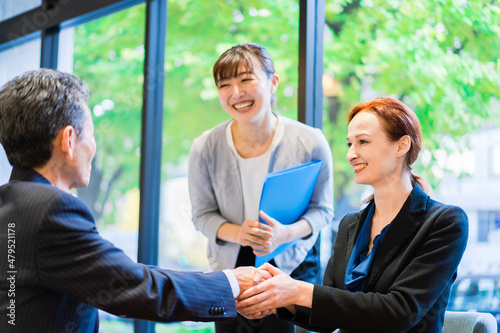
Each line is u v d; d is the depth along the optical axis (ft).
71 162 4.23
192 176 7.06
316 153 6.69
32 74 4.19
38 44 12.62
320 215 6.73
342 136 9.73
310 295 4.63
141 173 10.04
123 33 12.32
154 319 4.00
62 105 4.12
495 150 7.89
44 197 3.83
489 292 7.38
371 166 4.88
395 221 4.76
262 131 6.71
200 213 7.11
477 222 7.75
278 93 11.19
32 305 3.75
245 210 6.86
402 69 9.36
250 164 6.79
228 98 6.52
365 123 4.91
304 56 7.91
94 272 3.84
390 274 4.65
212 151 6.87
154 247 10.25
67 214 3.86
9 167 12.34
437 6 8.98
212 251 7.02
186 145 14.34
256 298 4.66
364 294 4.55
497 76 8.16
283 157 6.69
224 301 4.40
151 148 10.14
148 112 10.11
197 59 14.34
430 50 9.02
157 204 10.34
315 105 8.14
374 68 9.69
